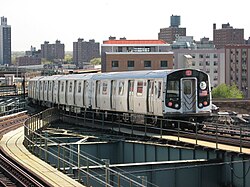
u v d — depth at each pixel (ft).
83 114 120.88
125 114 100.27
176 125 87.45
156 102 88.28
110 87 105.60
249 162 59.57
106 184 46.70
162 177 61.16
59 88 138.21
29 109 168.35
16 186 54.80
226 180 63.21
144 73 94.27
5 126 110.83
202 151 67.56
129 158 77.82
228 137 77.15
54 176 56.44
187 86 88.43
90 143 77.25
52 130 99.45
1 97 198.70
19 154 72.33
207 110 89.56
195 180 62.64
